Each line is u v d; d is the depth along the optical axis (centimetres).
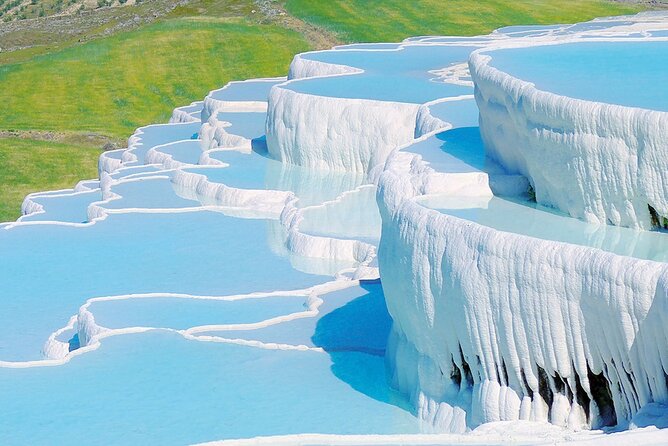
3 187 5666
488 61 2934
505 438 1998
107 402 2391
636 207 2289
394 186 2494
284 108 4256
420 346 2345
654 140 2217
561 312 2009
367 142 4041
